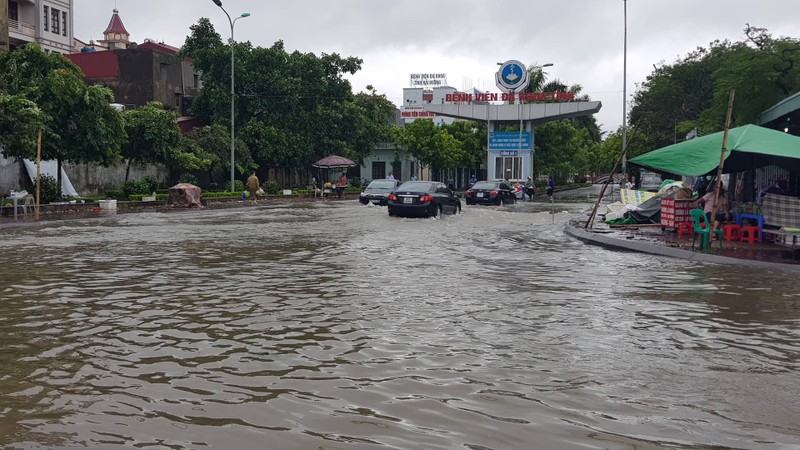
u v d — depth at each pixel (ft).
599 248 48.91
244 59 155.02
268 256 41.73
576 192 224.74
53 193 93.25
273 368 17.15
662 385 15.76
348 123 169.99
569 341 20.07
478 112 183.32
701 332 21.35
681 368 17.22
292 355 18.42
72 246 47.55
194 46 153.28
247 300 26.63
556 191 234.58
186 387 15.58
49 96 88.99
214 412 13.89
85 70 172.45
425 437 12.51
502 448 11.98
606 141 339.98
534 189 160.76
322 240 52.34
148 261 39.14
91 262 38.52
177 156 116.06
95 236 55.83
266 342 19.88
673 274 35.01
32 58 91.25
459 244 50.03
